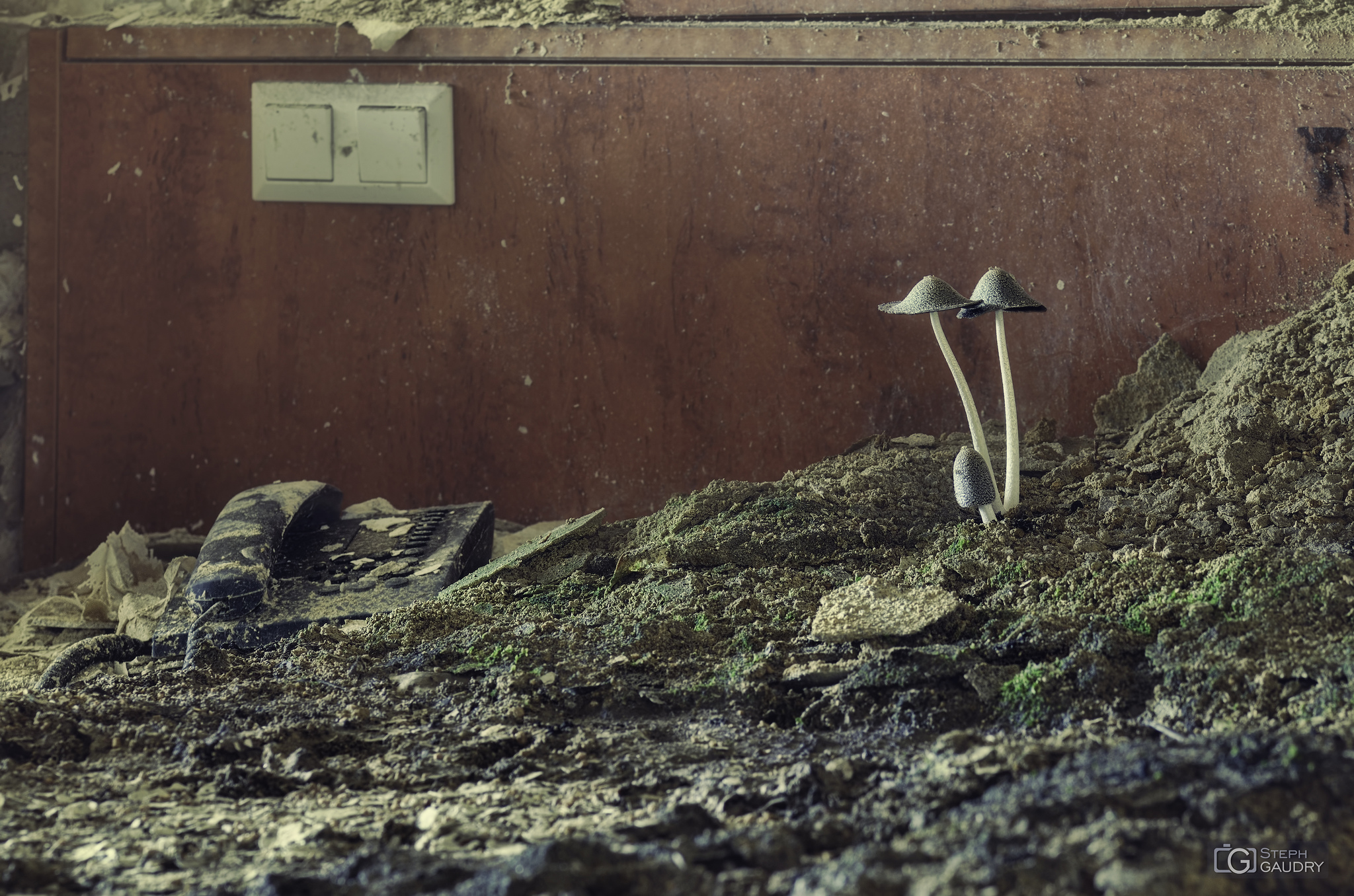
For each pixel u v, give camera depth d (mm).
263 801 2328
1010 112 5285
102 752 2648
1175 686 2584
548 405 5711
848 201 5426
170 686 3205
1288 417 4207
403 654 3383
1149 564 3314
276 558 4410
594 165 5562
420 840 2057
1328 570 2850
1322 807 1739
